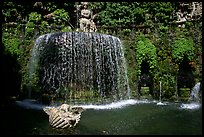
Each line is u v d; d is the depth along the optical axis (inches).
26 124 410.3
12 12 714.2
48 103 590.6
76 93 626.2
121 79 665.6
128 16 746.8
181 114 476.1
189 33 668.1
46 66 636.7
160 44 665.6
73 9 790.5
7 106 541.6
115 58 661.9
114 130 386.0
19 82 620.4
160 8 725.3
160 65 649.6
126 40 690.2
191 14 725.9
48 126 400.2
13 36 645.3
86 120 438.3
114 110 517.3
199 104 574.6
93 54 635.5
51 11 768.9
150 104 579.5
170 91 637.3
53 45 630.5
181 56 638.5
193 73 639.8
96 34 638.5
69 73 626.8
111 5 761.6
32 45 653.3
